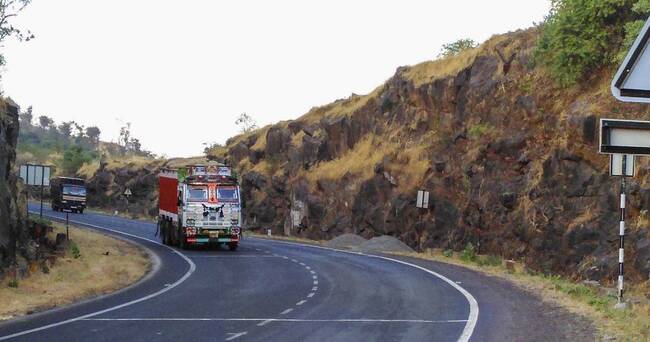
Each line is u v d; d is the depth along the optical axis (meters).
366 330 12.92
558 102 34.69
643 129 6.73
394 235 44.44
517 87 38.44
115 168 99.38
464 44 61.50
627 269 25.56
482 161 38.59
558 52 34.50
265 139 72.25
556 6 35.34
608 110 30.16
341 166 55.78
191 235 36.06
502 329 12.77
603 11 32.41
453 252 35.16
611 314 13.82
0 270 18.52
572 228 29.12
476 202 37.34
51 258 22.84
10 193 20.47
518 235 33.09
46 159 140.12
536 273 26.41
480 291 19.30
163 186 42.38
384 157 48.41
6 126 21.70
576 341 11.38
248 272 25.30
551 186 31.55
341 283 21.67
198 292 19.45
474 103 41.91
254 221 63.66
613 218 27.55
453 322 13.77
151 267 27.14
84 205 74.62
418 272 25.23
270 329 13.10
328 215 53.34
